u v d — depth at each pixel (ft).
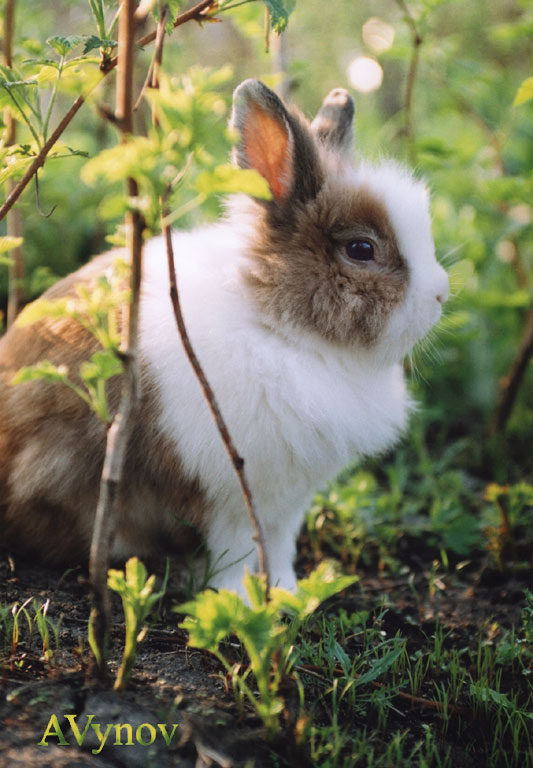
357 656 2.02
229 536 2.21
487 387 3.14
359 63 3.35
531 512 2.60
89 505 2.21
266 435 2.12
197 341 2.11
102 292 1.73
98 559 1.79
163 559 2.30
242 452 2.12
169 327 2.12
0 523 2.27
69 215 3.07
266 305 2.13
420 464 2.82
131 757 1.76
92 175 1.64
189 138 1.65
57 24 3.38
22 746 1.74
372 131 3.91
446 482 2.78
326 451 2.19
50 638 1.97
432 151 2.90
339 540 2.56
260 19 2.82
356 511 2.57
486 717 1.97
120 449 1.76
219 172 1.65
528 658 2.12
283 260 2.13
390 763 1.83
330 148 2.33
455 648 2.17
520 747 1.94
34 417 2.20
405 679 2.04
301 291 2.13
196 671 1.94
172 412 2.12
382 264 2.17
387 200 2.18
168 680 1.90
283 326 2.15
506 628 2.25
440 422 3.10
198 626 1.74
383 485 2.84
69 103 3.37
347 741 1.87
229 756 1.77
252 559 2.27
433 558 2.52
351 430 2.20
